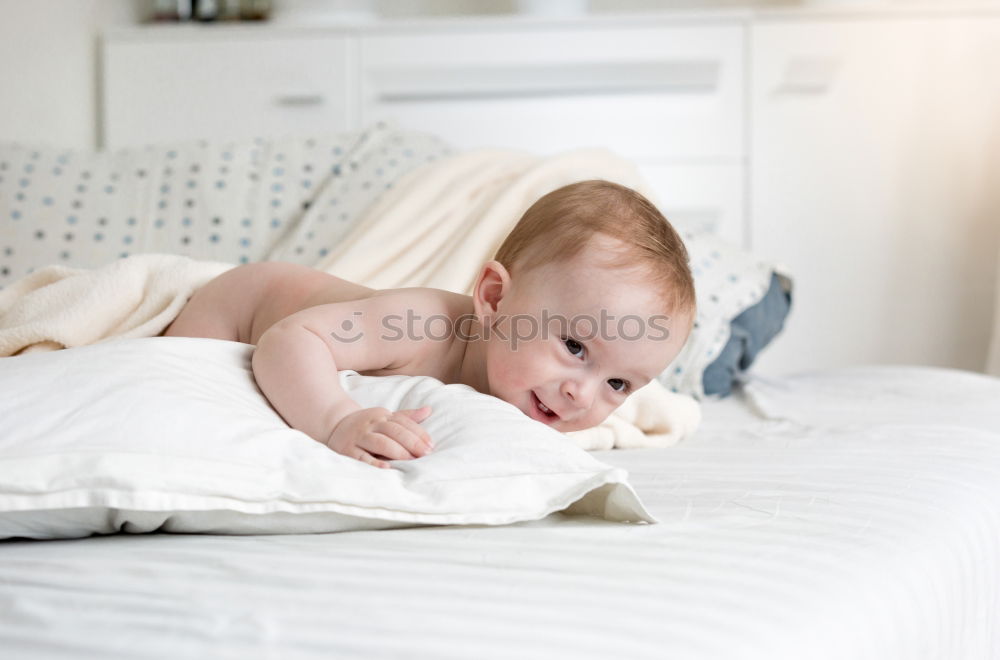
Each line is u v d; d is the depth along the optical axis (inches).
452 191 62.4
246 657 18.9
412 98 108.7
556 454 30.2
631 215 38.5
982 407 57.2
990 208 104.0
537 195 60.1
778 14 104.5
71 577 23.4
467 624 20.5
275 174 71.4
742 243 106.7
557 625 20.6
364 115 109.0
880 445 45.1
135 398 28.4
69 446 26.4
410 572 23.9
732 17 104.7
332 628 20.2
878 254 105.6
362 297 40.8
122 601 21.6
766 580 24.1
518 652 19.2
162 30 109.2
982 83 103.5
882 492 34.7
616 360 36.8
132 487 26.2
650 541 27.3
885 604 25.2
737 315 66.1
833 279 106.2
